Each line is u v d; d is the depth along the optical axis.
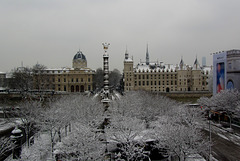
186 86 167.12
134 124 40.97
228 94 66.69
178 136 34.38
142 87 169.25
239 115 59.81
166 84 168.38
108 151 37.78
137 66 182.50
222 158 40.38
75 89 175.50
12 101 102.75
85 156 27.84
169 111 67.88
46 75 146.75
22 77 126.38
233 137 53.59
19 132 38.38
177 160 39.00
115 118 46.03
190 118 53.41
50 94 116.00
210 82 134.38
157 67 179.12
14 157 37.31
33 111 51.97
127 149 35.41
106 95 72.69
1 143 34.56
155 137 40.72
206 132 58.22
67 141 32.59
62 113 47.25
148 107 67.06
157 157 39.94
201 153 41.22
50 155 39.62
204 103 81.50
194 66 170.38
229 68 82.44
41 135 52.72
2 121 58.59
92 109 56.03
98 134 33.94
